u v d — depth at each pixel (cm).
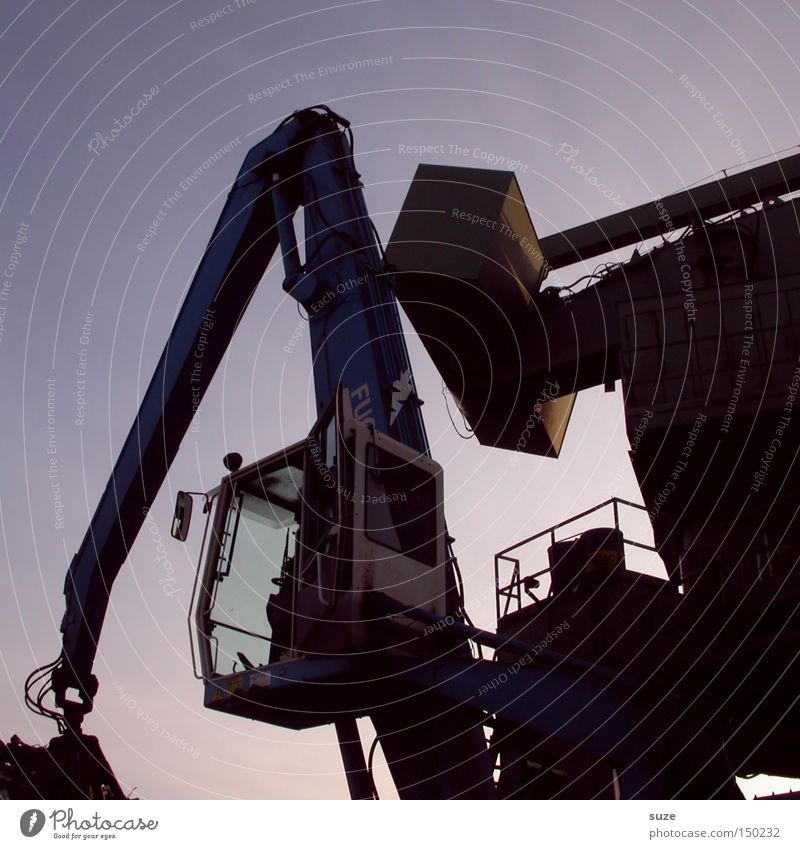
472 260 2027
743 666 1427
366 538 1308
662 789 1079
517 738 1348
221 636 1427
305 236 1773
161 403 1808
